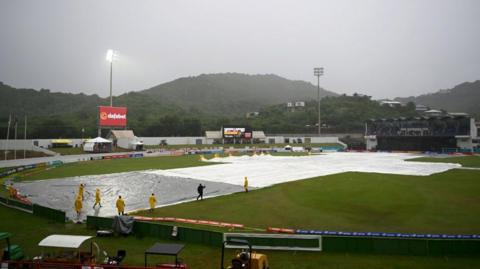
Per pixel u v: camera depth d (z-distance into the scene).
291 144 146.62
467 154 103.88
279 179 51.44
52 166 69.69
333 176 54.47
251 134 146.75
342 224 26.59
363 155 103.88
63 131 134.75
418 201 34.59
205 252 20.78
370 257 19.78
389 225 26.19
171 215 30.02
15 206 33.00
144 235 24.03
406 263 18.75
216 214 30.17
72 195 39.56
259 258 16.50
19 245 21.91
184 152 109.62
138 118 181.00
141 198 37.91
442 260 19.11
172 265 16.83
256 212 30.75
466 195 37.53
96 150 103.88
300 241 20.98
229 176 54.72
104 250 21.09
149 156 99.50
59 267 16.98
